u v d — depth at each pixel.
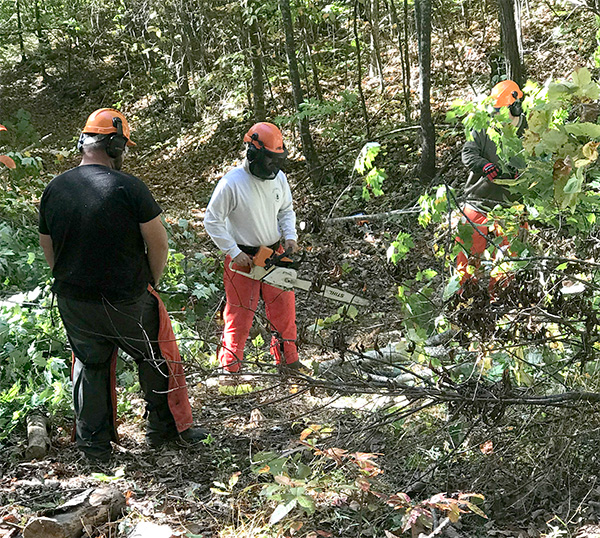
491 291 3.34
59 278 3.76
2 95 19.14
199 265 6.87
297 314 6.43
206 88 14.17
